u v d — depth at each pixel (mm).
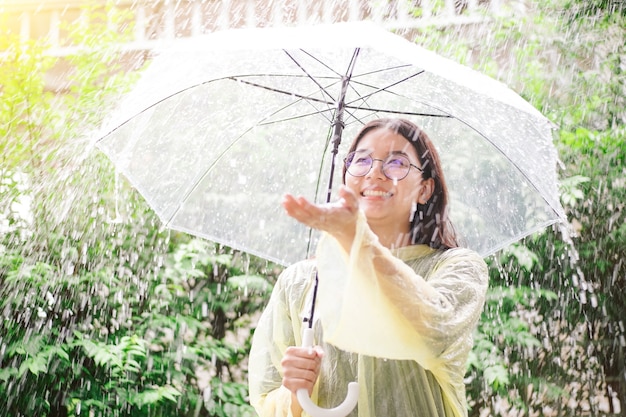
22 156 5215
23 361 4551
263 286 4910
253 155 2721
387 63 2516
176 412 4656
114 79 5512
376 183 2256
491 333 4750
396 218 2277
